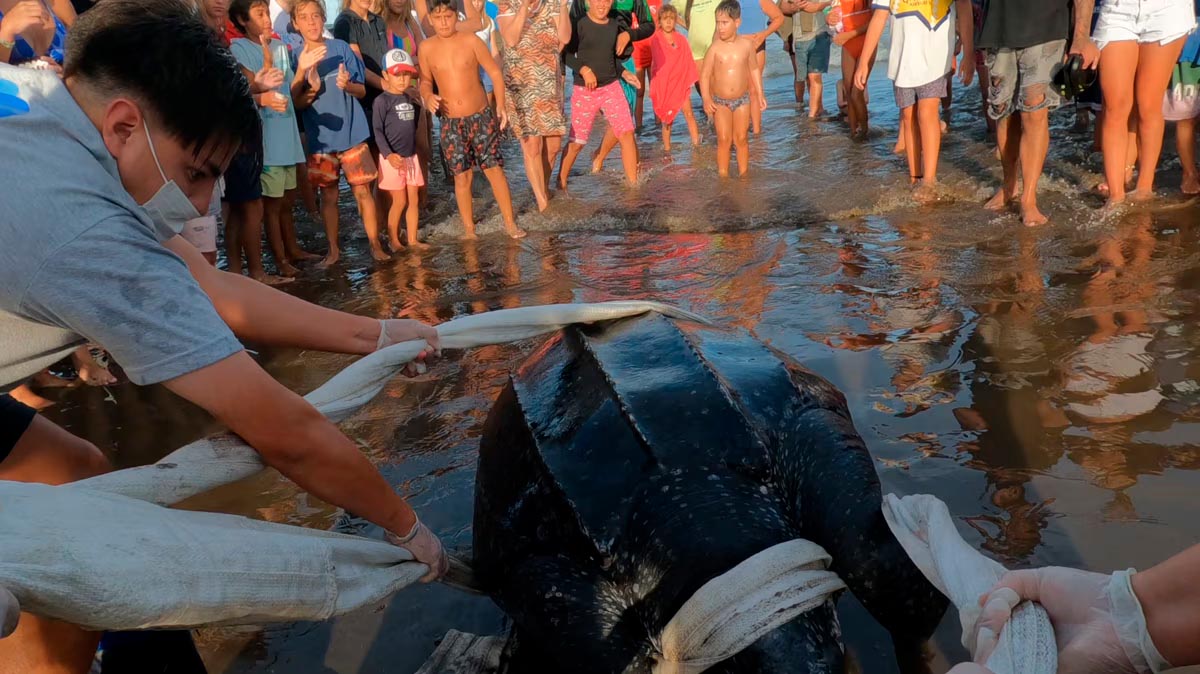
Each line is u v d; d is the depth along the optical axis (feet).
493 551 9.50
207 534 6.46
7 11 15.49
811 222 22.88
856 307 16.43
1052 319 14.90
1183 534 9.25
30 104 5.66
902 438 11.71
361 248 24.64
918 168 25.99
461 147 24.18
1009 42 20.04
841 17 31.89
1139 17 19.45
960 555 7.20
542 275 20.67
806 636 7.41
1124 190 21.63
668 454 8.59
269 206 21.83
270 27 22.17
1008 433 11.57
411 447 12.91
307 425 6.41
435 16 23.16
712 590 7.43
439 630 9.31
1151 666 5.11
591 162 34.22
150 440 13.98
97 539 5.79
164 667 7.91
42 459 8.02
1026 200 20.71
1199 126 25.71
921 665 8.14
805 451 9.15
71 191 5.59
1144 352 13.33
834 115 37.76
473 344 9.61
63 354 6.72
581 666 8.09
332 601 7.03
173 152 6.10
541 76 26.71
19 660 7.00
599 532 8.38
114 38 5.79
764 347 11.15
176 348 5.81
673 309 11.57
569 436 9.21
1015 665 5.29
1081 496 10.08
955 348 14.25
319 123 22.31
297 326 8.57
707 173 29.84
